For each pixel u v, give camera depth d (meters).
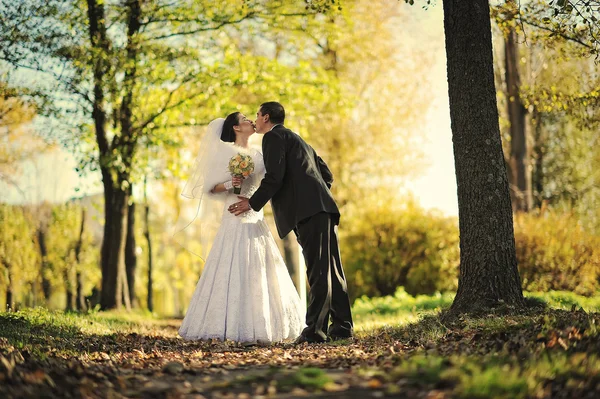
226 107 16.86
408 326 8.26
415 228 20.55
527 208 23.02
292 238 20.66
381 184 27.88
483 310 7.63
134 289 18.39
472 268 7.94
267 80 17.16
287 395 4.15
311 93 18.17
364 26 26.16
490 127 7.98
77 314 12.25
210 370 5.31
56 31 14.08
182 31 16.12
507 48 22.33
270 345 7.73
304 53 24.56
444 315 8.09
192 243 33.75
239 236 8.11
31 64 13.92
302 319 8.27
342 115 19.77
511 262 7.91
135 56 14.67
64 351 6.62
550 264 17.64
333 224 7.86
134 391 4.46
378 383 4.27
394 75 27.89
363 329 10.20
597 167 28.67
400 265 20.53
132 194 17.56
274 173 7.60
